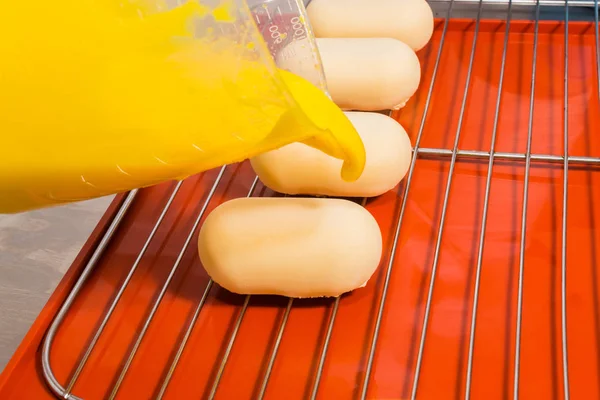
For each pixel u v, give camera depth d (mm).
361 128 423
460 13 566
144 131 293
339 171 415
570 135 464
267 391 372
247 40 293
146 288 420
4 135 286
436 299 395
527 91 497
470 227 424
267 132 304
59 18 269
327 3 517
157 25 279
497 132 472
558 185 437
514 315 383
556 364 363
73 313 411
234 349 389
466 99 498
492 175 448
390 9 505
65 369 388
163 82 285
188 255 433
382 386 368
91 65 276
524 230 403
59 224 495
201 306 406
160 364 387
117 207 456
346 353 382
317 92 338
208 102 292
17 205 323
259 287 391
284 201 394
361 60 465
